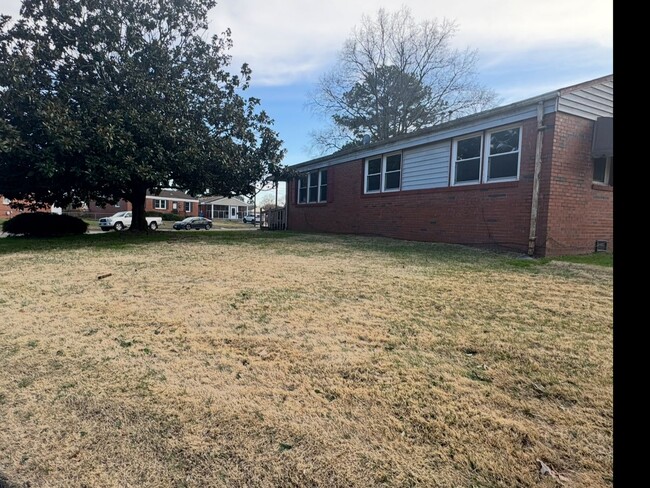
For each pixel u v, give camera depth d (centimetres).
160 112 1048
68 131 840
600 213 722
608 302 371
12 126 816
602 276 491
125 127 966
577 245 692
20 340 277
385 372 223
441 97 2506
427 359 241
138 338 280
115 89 1045
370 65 2566
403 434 164
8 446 160
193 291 423
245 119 1308
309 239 1072
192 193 1278
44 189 1065
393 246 853
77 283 469
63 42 995
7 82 841
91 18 1022
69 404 191
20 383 213
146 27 1148
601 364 233
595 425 170
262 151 1357
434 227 905
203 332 292
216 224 3569
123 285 455
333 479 139
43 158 849
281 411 183
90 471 145
